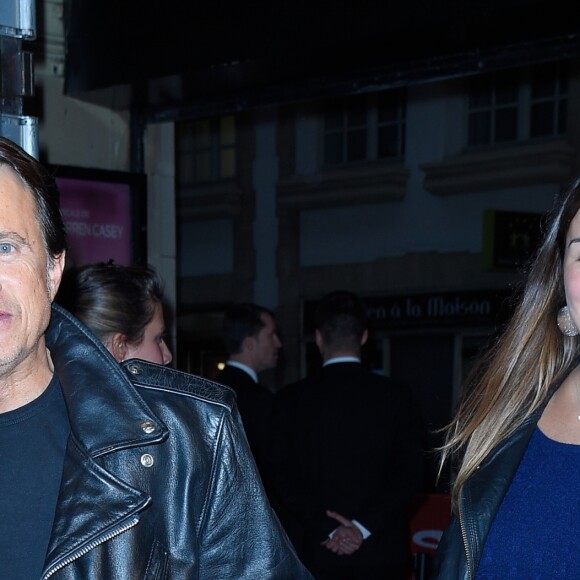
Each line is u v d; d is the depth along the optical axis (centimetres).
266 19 382
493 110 1174
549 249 194
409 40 362
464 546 185
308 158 1316
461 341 1188
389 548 392
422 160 1223
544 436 188
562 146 1108
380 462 395
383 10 352
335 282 1296
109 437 162
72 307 251
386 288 1254
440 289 1205
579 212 179
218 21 396
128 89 434
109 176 428
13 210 156
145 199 440
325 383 402
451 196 1202
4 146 160
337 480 393
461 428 204
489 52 369
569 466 182
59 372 168
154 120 463
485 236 1020
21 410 163
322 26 368
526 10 327
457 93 1195
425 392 1219
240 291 1389
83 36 436
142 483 165
